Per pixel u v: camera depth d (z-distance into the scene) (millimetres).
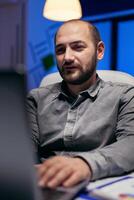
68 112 983
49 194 517
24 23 4109
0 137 428
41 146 1011
